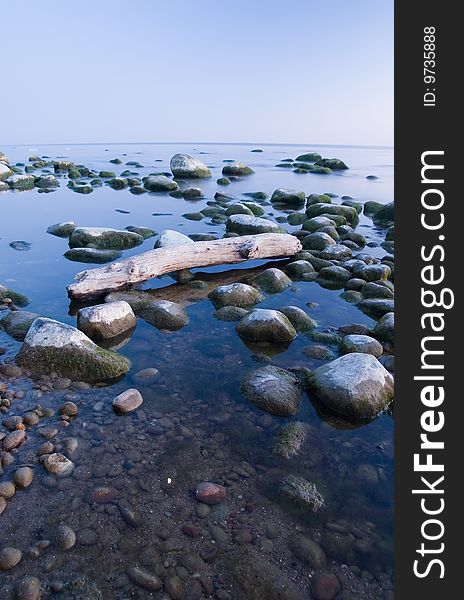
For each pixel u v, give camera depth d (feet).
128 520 6.19
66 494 6.51
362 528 6.32
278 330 11.00
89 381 9.04
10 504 6.31
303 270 16.15
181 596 5.38
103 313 10.78
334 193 38.78
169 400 8.63
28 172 50.21
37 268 15.90
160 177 38.47
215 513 6.38
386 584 5.69
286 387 8.79
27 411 8.05
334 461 7.41
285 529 6.23
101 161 76.28
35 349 9.31
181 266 15.03
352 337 10.74
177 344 10.76
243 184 43.60
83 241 18.63
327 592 5.55
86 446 7.37
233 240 16.33
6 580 5.40
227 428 7.96
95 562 5.66
